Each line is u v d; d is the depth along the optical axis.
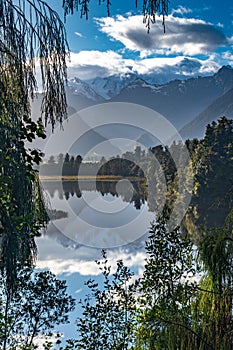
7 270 3.54
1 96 2.99
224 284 4.66
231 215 4.79
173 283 5.97
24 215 3.57
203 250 4.77
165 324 5.34
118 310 6.78
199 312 5.06
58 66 2.87
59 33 2.79
